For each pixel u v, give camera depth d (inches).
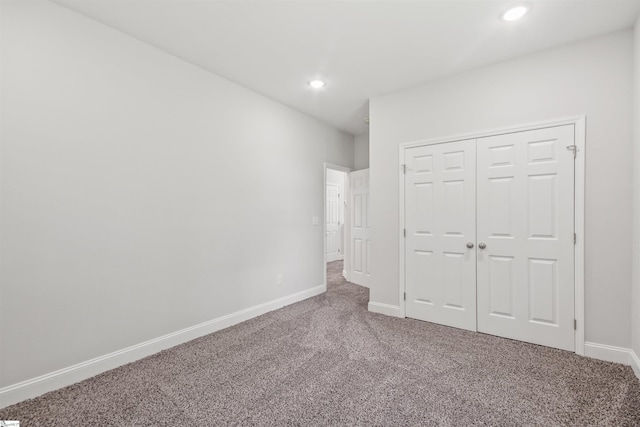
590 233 96.0
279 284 151.3
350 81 128.0
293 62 113.0
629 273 90.7
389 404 72.3
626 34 91.0
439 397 74.9
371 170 144.3
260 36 96.7
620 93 91.8
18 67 75.0
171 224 107.0
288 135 157.1
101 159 89.4
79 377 83.9
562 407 70.7
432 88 127.1
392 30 93.0
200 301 116.0
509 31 93.0
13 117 74.2
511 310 109.6
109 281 90.8
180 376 85.7
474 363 91.9
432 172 126.5
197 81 115.6
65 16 82.7
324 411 69.9
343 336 113.6
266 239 144.8
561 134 100.3
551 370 87.5
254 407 71.6
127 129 95.3
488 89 114.0
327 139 185.8
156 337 102.3
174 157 108.1
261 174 142.4
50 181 79.7
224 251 125.3
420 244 129.6
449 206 122.3
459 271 120.2
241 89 133.0
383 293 140.3
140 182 98.5
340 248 310.8
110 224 91.2
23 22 75.9
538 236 104.6
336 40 98.8
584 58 96.9
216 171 122.5
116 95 92.9
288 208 157.2
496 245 112.2
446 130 123.3
